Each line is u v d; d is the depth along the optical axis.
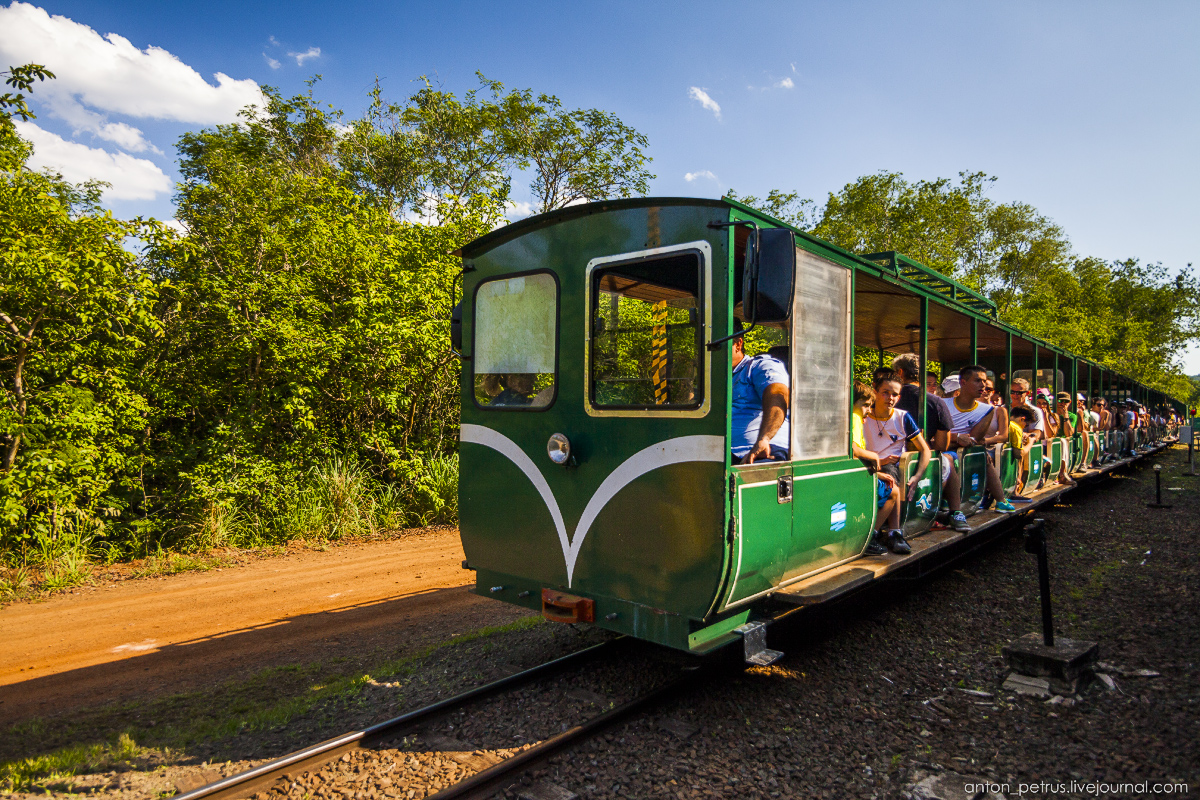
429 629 5.64
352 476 10.09
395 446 11.31
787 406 4.07
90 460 7.95
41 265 7.54
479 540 4.78
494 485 4.66
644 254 3.87
